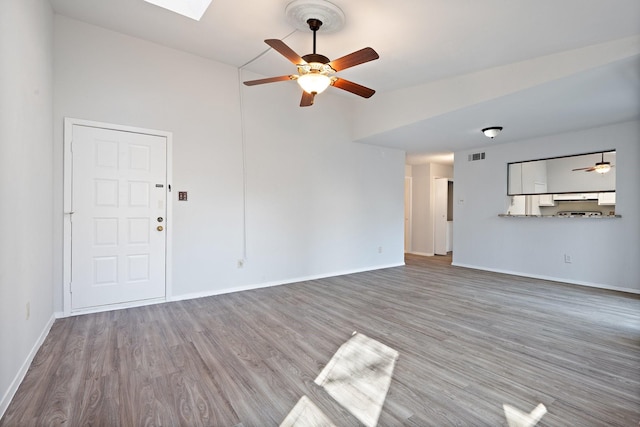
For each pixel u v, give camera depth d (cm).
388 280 500
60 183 313
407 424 165
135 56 351
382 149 604
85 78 325
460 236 634
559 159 502
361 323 309
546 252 514
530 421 167
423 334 282
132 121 349
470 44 301
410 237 834
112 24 326
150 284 363
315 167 507
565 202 505
